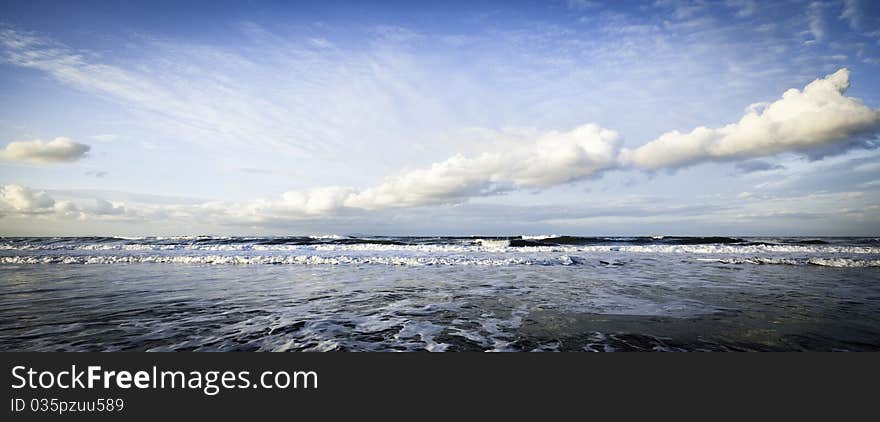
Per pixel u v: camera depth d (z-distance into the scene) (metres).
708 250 22.48
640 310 6.79
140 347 4.85
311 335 5.34
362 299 7.87
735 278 10.91
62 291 8.73
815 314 6.45
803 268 13.62
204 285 9.71
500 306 7.18
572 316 6.38
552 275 11.66
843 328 5.60
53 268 13.59
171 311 6.71
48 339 5.11
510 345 4.96
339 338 5.21
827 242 34.16
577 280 10.55
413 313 6.61
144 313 6.55
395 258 16.72
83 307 7.01
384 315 6.47
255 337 5.23
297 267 14.12
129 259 16.14
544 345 4.96
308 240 38.44
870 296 8.06
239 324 5.86
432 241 36.03
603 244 31.12
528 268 13.77
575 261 15.71
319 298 7.97
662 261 16.20
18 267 13.88
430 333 5.45
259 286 9.56
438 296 8.17
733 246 25.14
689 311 6.71
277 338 5.21
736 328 5.62
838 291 8.69
